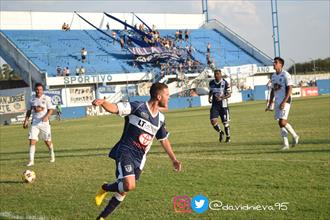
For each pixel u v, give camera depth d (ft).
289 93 39.50
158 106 20.39
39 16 193.77
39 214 23.34
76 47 185.78
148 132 20.18
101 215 20.61
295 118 75.46
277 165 32.24
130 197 25.89
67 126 101.71
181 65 183.93
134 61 183.73
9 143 70.08
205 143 49.78
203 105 178.50
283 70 40.16
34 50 173.88
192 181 29.12
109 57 185.16
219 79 48.88
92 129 87.25
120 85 168.66
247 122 75.36
